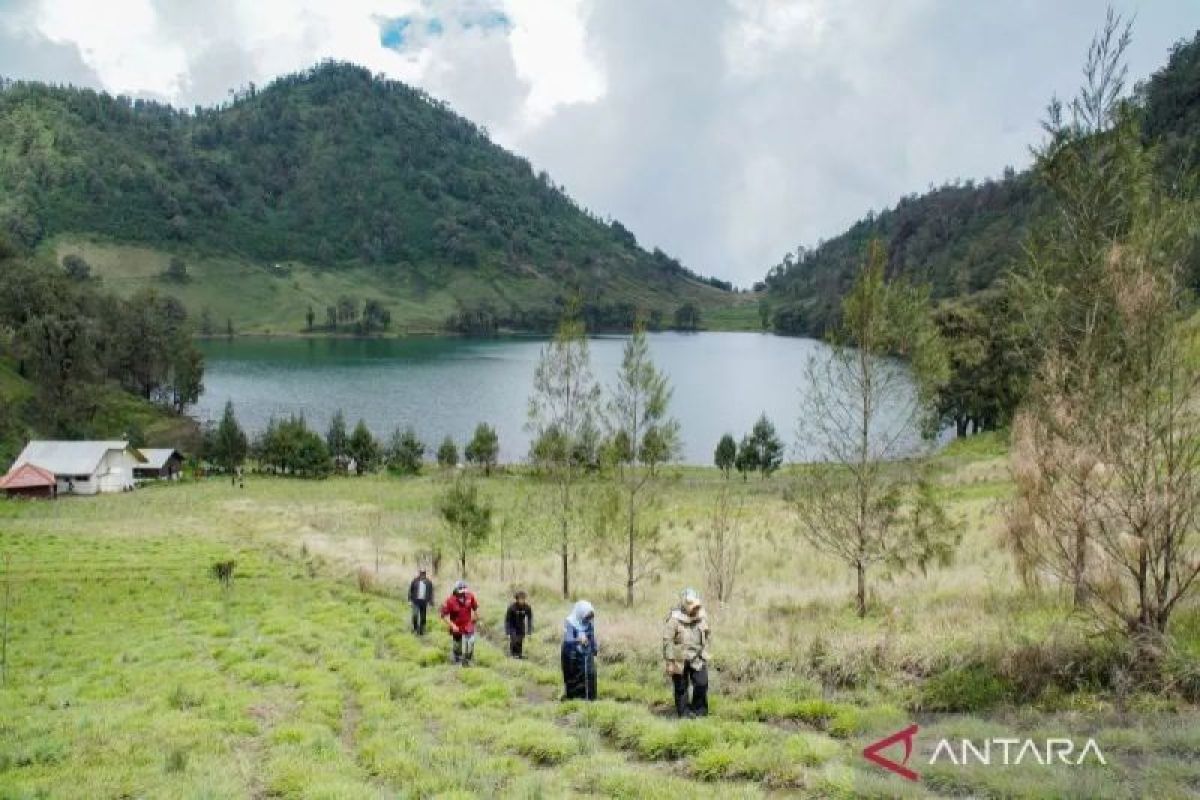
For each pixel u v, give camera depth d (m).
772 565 33.31
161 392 161.00
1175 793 8.05
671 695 14.01
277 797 10.19
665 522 48.06
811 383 21.56
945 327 79.69
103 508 77.31
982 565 25.52
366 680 17.27
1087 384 12.66
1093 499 12.53
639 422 27.28
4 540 53.38
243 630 26.55
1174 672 11.09
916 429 20.86
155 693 17.77
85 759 11.75
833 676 13.69
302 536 53.47
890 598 21.80
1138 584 12.24
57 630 28.44
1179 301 12.27
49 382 120.62
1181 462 12.02
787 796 9.14
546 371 30.52
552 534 39.59
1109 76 13.33
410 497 79.81
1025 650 12.35
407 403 156.00
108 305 154.88
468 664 18.84
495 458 101.88
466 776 10.28
